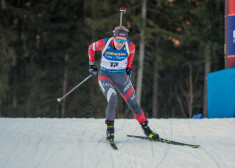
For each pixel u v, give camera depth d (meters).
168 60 30.70
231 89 10.27
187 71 33.41
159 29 25.81
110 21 26.11
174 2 28.69
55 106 31.16
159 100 35.38
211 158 4.84
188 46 32.09
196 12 25.67
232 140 6.29
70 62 32.44
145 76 34.84
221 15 26.11
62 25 32.47
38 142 6.07
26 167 4.46
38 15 31.53
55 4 31.66
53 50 33.38
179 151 5.26
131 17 25.81
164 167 4.44
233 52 10.73
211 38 25.69
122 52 5.89
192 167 4.43
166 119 9.56
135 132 7.27
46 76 32.09
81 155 5.04
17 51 31.77
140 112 6.13
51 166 4.50
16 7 31.42
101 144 5.79
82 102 27.14
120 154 5.09
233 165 4.50
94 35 29.72
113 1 27.72
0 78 28.78
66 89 32.00
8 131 7.46
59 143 5.95
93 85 27.33
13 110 30.28
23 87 32.50
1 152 5.25
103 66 6.07
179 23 30.56
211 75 11.09
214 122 8.62
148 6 29.05
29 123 8.82
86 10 30.14
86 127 8.11
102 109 23.02
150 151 5.27
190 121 8.95
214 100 10.91
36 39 32.22
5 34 29.98
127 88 6.11
